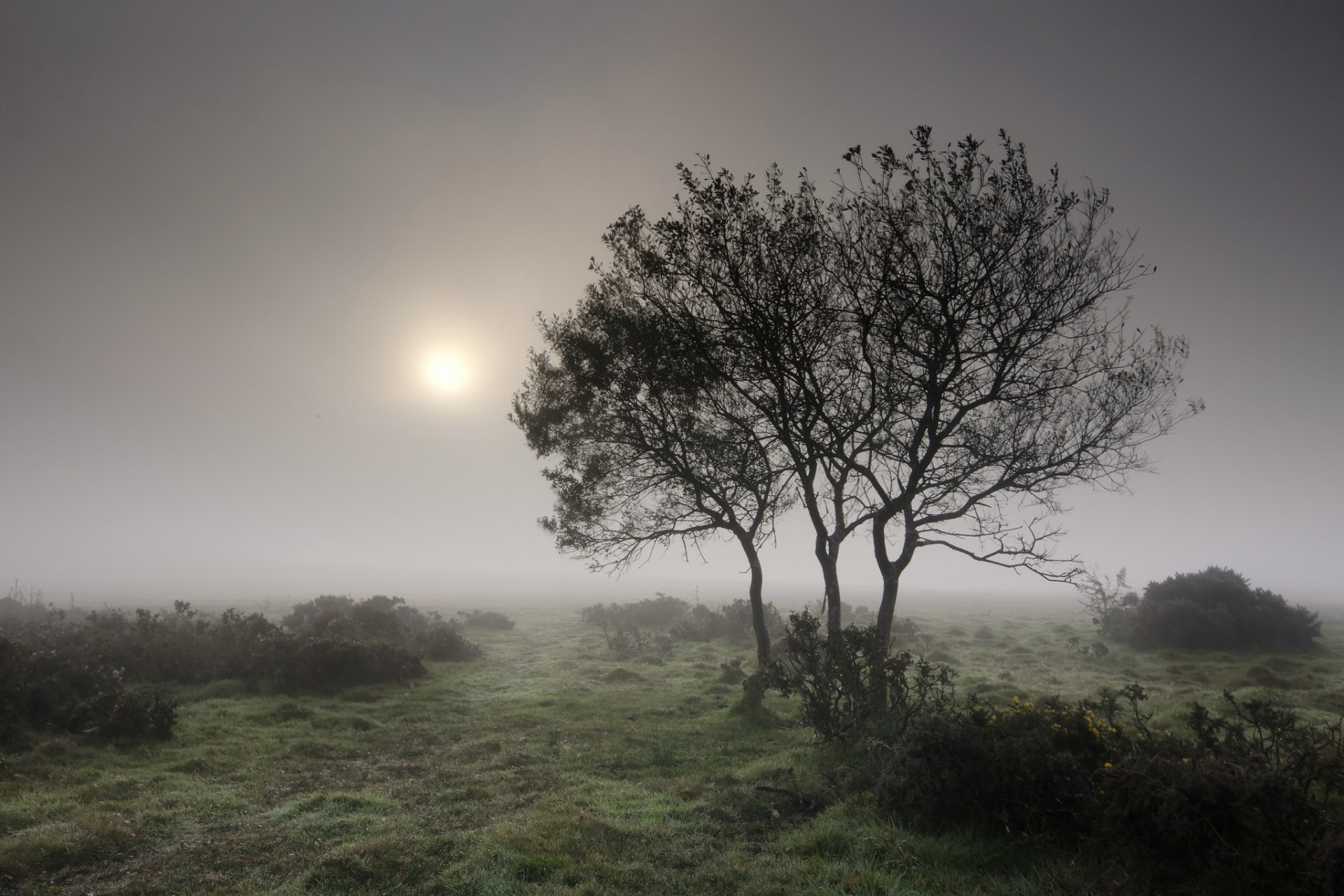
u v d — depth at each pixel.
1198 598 28.16
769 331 11.95
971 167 10.72
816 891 5.82
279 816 8.54
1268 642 26.02
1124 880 5.38
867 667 11.15
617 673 21.53
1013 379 12.16
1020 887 5.71
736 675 19.77
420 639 26.48
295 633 25.84
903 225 10.80
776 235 11.65
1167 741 7.22
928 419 12.02
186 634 20.39
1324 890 4.77
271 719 14.73
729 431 15.15
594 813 8.43
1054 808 6.75
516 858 6.62
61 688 13.34
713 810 8.62
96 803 8.83
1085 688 17.78
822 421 12.95
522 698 18.14
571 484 17.75
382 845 7.11
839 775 9.55
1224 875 5.28
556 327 16.44
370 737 13.55
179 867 6.91
